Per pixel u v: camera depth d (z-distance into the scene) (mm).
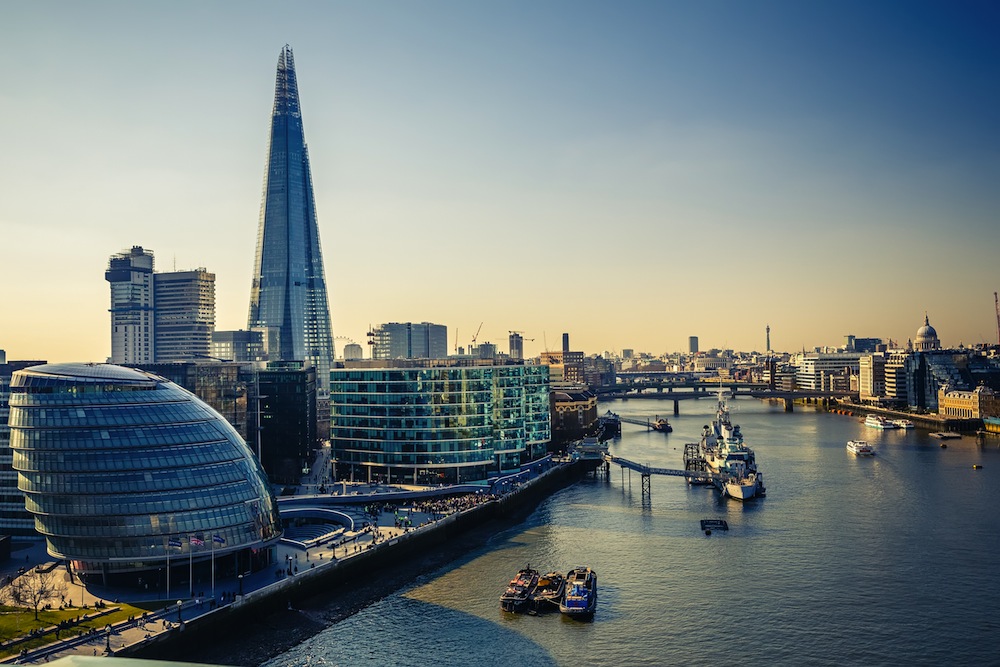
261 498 195625
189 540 179500
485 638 159625
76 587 179375
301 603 182625
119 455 182375
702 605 175375
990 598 177000
